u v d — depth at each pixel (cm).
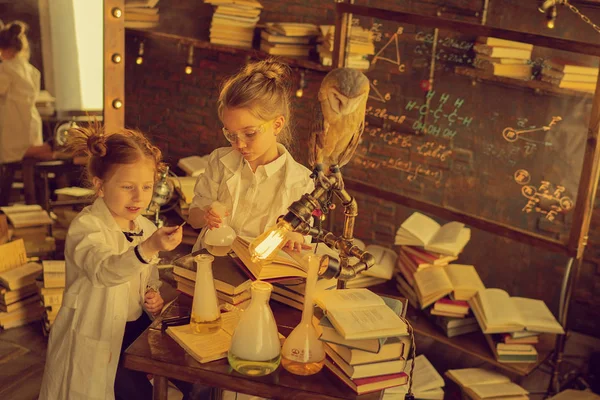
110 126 375
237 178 215
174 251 372
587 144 287
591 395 312
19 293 338
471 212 344
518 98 315
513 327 303
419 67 349
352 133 262
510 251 380
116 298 194
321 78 434
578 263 307
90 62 363
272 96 191
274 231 160
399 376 161
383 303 171
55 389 195
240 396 226
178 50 483
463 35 329
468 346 314
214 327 175
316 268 162
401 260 357
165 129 509
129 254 179
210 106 486
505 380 315
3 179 363
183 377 163
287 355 164
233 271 193
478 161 337
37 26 348
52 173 371
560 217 308
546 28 300
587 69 287
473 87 331
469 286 323
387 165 373
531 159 315
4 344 322
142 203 198
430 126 352
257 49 425
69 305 194
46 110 361
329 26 406
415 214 370
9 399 281
